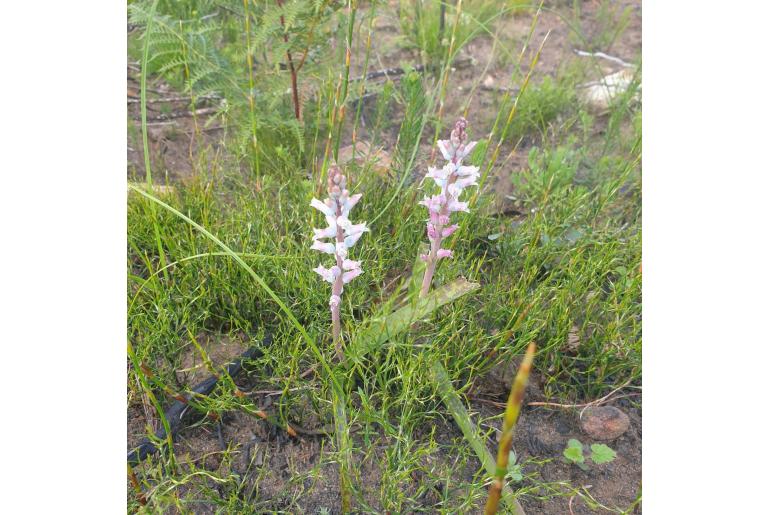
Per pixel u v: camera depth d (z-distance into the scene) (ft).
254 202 2.49
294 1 2.45
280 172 2.74
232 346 2.15
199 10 3.10
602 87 3.59
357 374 2.02
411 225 2.46
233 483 1.73
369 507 1.68
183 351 2.11
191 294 2.11
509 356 2.06
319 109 2.67
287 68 2.93
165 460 1.80
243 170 2.91
